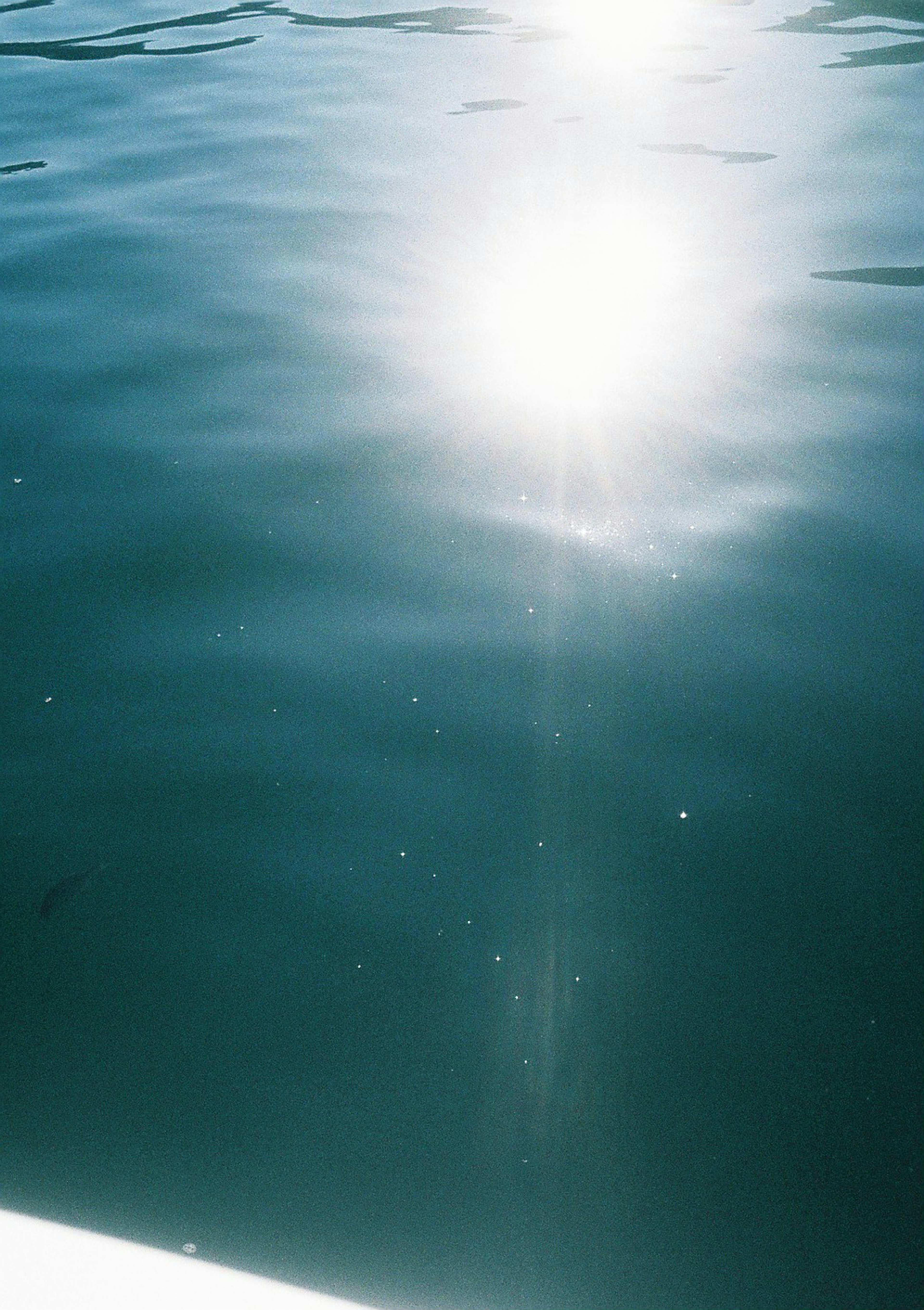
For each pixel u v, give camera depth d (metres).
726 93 7.66
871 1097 2.18
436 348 4.75
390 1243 1.97
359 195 6.29
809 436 4.08
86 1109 2.19
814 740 2.91
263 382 4.54
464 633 3.27
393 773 2.86
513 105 7.68
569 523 3.70
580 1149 2.11
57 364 4.68
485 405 4.36
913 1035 2.28
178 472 4.00
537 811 2.76
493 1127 2.15
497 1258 1.94
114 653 3.23
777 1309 1.88
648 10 9.90
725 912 2.52
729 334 4.77
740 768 2.84
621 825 2.72
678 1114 2.17
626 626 3.28
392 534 3.67
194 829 2.74
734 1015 2.33
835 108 7.21
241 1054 2.29
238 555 3.60
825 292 5.04
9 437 4.21
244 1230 1.98
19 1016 2.36
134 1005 2.38
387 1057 2.28
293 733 2.97
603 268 5.38
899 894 2.54
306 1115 2.18
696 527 3.66
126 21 10.32
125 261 5.60
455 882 2.61
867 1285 1.91
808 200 5.95
